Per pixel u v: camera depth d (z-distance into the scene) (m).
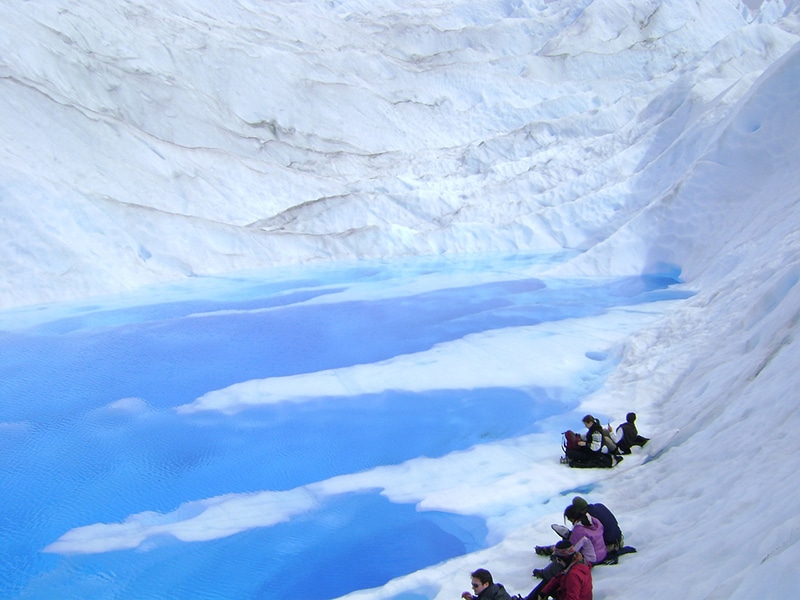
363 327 14.79
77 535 7.53
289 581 6.66
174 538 7.42
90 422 10.36
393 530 7.35
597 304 15.80
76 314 15.80
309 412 10.55
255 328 14.84
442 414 10.24
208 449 9.48
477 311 15.73
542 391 10.80
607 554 5.58
